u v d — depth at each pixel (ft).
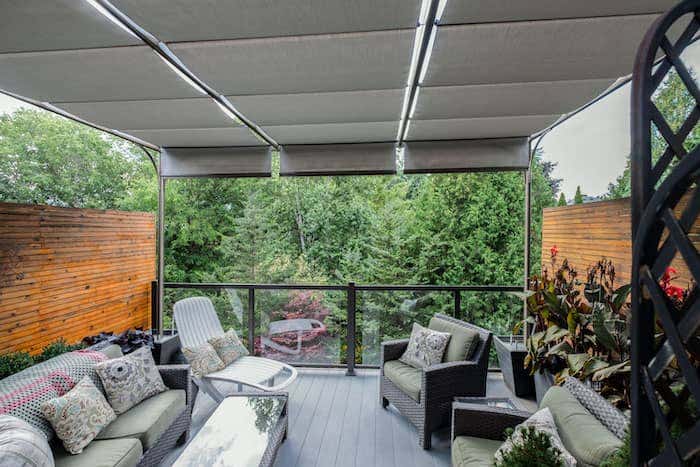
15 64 7.09
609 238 11.19
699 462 2.95
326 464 8.86
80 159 29.58
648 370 3.15
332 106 9.50
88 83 8.03
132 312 18.76
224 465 7.03
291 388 13.28
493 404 8.63
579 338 9.76
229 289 15.58
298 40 6.24
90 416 7.40
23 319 12.81
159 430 8.25
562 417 6.52
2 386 7.30
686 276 8.24
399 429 10.46
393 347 12.03
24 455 5.48
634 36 6.21
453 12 5.52
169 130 11.91
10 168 26.07
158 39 6.20
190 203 32.71
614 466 4.70
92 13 5.42
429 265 29.25
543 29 6.01
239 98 8.91
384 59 6.90
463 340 10.82
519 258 27.94
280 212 32.65
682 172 2.68
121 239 18.02
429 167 13.11
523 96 8.91
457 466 6.83
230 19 5.62
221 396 11.58
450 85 8.25
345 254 30.99
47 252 13.84
